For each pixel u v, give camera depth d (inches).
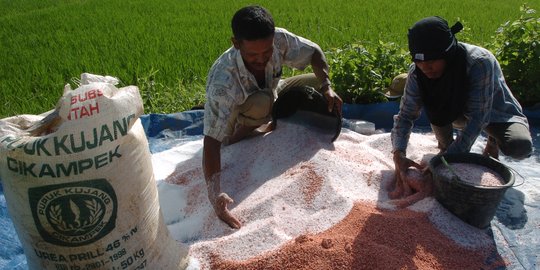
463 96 116.9
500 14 366.3
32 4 443.5
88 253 85.5
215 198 108.2
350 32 292.7
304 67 141.1
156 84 209.0
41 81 216.4
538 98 172.7
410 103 124.8
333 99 132.6
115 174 83.8
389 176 126.3
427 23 106.7
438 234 104.7
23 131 83.7
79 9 398.3
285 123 143.1
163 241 96.5
